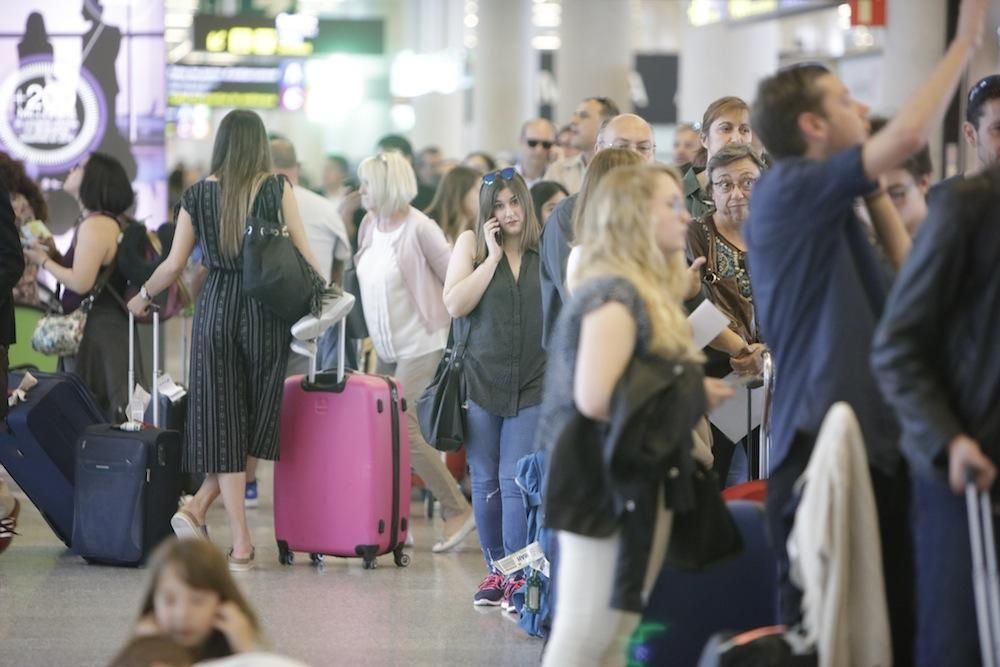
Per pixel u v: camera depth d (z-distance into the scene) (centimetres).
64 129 2430
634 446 901
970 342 852
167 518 1723
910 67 3709
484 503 1580
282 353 1712
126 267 1903
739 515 1066
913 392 844
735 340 1352
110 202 1948
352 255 2395
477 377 1551
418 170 3738
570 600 941
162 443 1714
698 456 1337
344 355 1889
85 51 2425
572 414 936
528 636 1436
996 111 1249
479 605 1559
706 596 1066
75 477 1747
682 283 978
